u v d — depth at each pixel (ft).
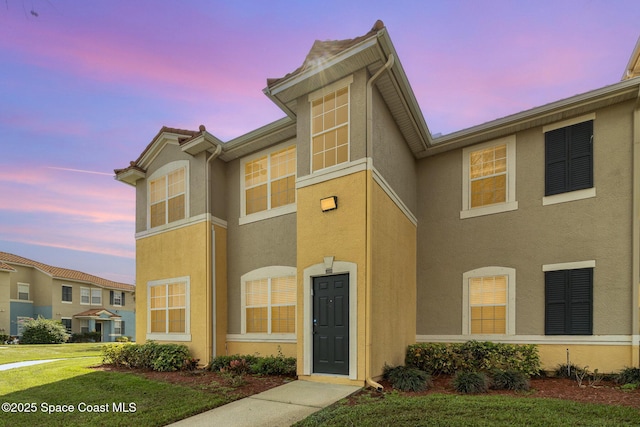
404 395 20.59
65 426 17.24
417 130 31.12
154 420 17.88
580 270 26.84
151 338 38.04
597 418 15.69
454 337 31.53
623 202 25.81
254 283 33.94
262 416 17.97
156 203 40.34
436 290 32.96
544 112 28.30
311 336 25.40
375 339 23.45
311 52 26.84
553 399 19.08
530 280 28.78
